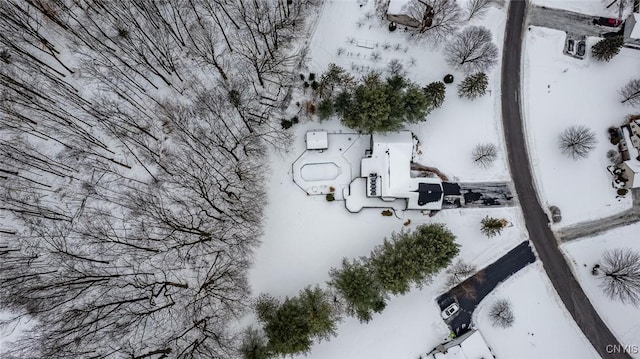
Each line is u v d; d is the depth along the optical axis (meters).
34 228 64.81
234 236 64.94
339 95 65.88
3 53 66.69
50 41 68.88
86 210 66.38
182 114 67.62
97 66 68.44
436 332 66.19
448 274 66.81
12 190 65.75
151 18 67.06
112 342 61.69
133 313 59.44
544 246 68.31
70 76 68.75
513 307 66.81
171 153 67.94
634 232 68.44
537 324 66.75
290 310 59.62
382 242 67.31
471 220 68.44
